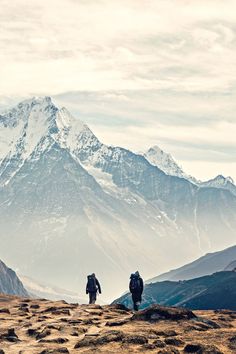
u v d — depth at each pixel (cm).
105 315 6300
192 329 5022
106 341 4438
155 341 4306
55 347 4416
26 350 4359
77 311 6612
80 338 4869
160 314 5528
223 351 4138
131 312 6700
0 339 4859
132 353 4056
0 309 6612
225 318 5891
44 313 6525
